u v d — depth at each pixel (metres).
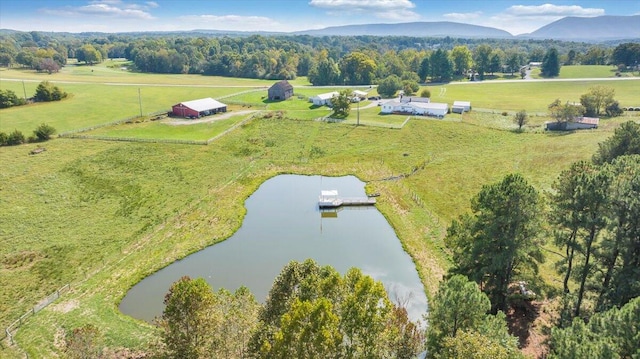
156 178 70.88
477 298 25.19
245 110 117.12
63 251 49.75
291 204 64.88
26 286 43.53
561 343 22.27
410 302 40.72
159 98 134.38
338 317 21.02
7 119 101.75
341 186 71.44
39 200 61.16
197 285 22.95
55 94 124.38
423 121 101.81
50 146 81.69
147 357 30.36
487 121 104.12
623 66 190.00
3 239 51.47
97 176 70.00
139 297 41.91
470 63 197.50
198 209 61.34
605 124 96.12
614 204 31.02
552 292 35.91
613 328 22.47
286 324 19.98
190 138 89.75
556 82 163.25
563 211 34.00
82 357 28.20
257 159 82.12
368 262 48.34
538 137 89.44
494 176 71.19
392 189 68.81
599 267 35.34
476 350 20.64
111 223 56.53
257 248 51.53
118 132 92.56
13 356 33.91
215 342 22.72
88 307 39.94
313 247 51.81
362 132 95.56
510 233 34.97
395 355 24.56
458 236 39.81
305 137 93.94
